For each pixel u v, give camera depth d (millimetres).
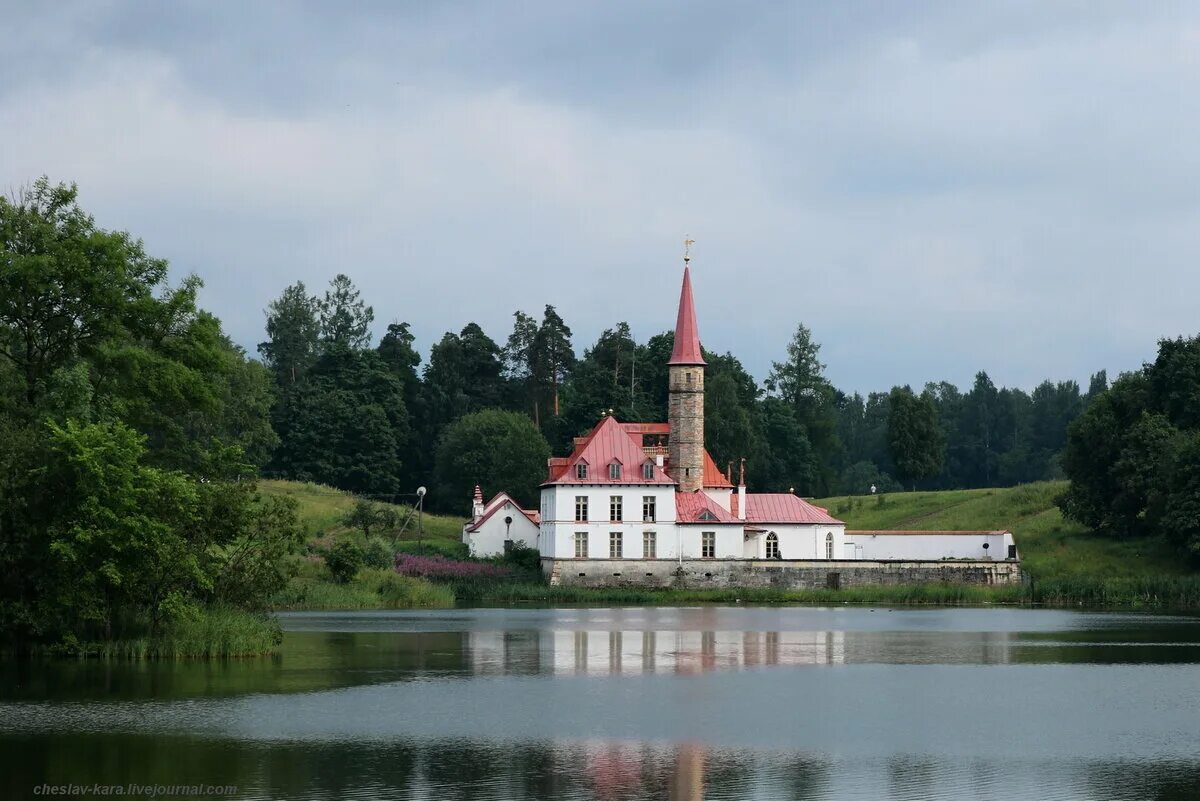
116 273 86000
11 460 68812
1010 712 56688
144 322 89000
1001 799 41750
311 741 49156
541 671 69125
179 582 73750
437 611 118375
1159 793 42531
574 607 126750
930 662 74188
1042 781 44062
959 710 57094
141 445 71125
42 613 69812
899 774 44938
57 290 83688
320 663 71188
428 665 71125
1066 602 133500
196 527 74688
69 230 86188
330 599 121875
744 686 63938
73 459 67125
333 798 41094
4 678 63062
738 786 43125
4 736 49500
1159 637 90438
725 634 92000
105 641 71938
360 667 69750
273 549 78938
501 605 129750
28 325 84750
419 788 42375
